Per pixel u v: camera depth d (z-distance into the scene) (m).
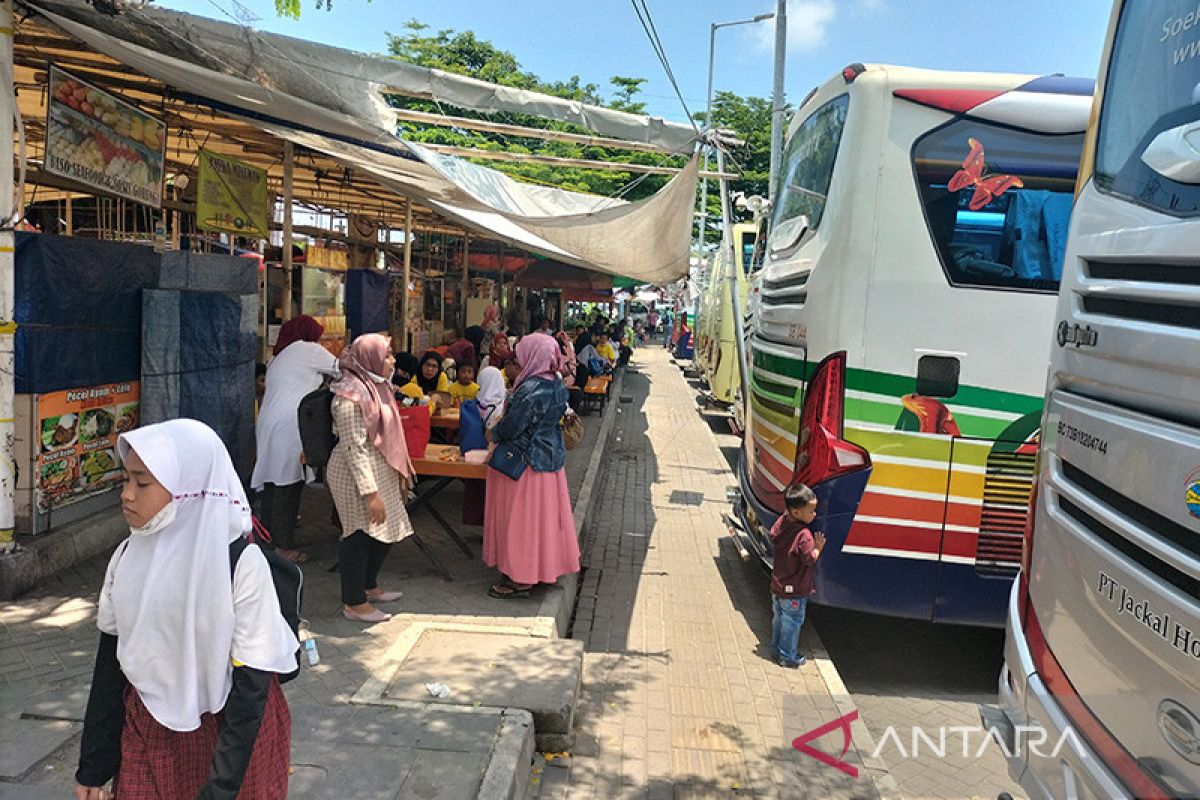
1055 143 4.69
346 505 4.87
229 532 2.06
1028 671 2.80
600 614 6.14
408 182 8.22
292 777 3.31
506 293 22.77
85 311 5.46
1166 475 2.11
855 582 4.95
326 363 5.92
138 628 2.02
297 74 5.28
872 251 4.79
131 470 2.00
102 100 5.54
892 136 4.77
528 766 3.78
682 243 10.08
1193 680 1.92
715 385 17.52
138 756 2.07
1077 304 2.78
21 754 3.32
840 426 4.87
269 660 2.06
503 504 5.44
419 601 5.38
